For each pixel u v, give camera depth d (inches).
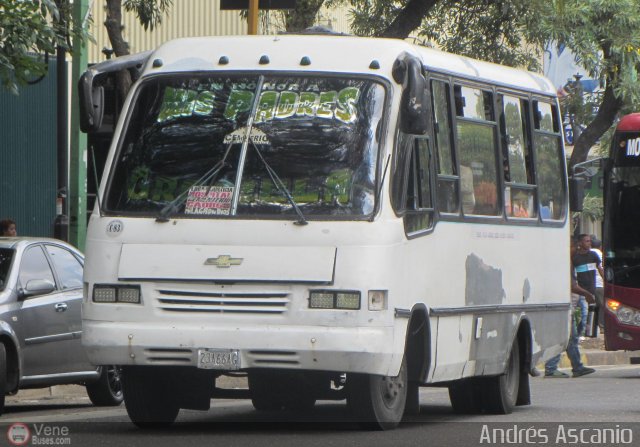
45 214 1552.7
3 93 1514.5
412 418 811.4
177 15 1737.2
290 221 657.6
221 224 660.7
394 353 661.3
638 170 1264.8
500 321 823.7
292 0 1038.4
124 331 659.4
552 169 936.9
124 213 674.8
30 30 938.7
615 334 1264.8
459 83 786.2
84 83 692.7
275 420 776.3
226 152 679.7
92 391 933.8
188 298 656.4
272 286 650.2
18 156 1529.3
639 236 1258.0
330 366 646.5
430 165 725.9
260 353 650.2
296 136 677.9
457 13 1475.1
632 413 842.2
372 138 674.2
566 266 957.2
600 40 1493.6
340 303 647.1
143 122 697.0
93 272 670.5
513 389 859.4
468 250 772.0
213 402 969.5
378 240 655.1
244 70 697.6
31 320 850.1
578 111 1734.7
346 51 697.0
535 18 1391.5
